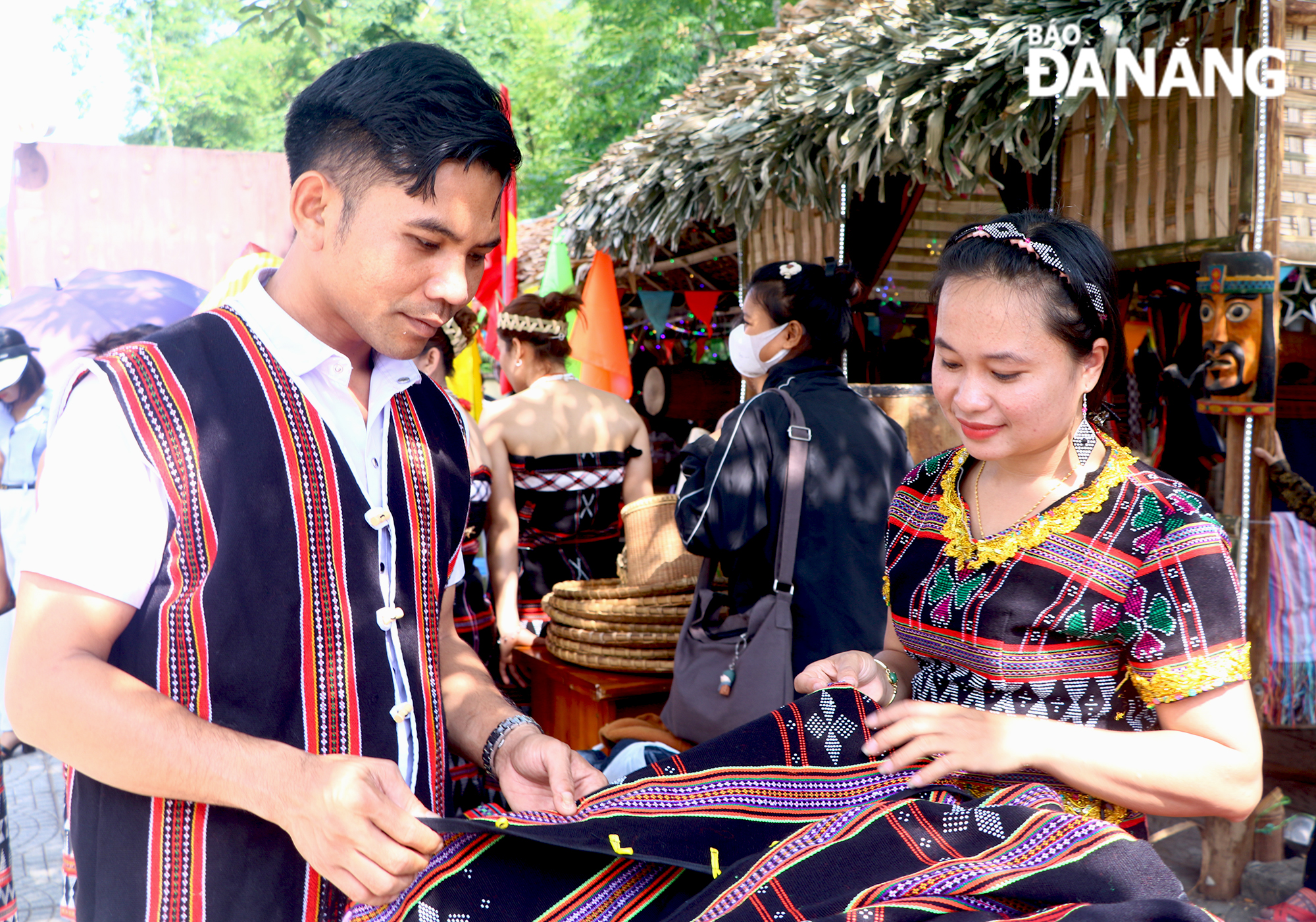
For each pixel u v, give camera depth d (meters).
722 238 7.20
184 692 1.16
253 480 1.21
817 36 4.04
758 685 2.55
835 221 4.40
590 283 6.12
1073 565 1.32
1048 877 1.08
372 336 1.23
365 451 1.34
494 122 1.17
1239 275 3.24
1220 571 1.26
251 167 6.37
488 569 3.74
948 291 1.32
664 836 1.24
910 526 1.53
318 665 1.22
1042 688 1.35
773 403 2.73
